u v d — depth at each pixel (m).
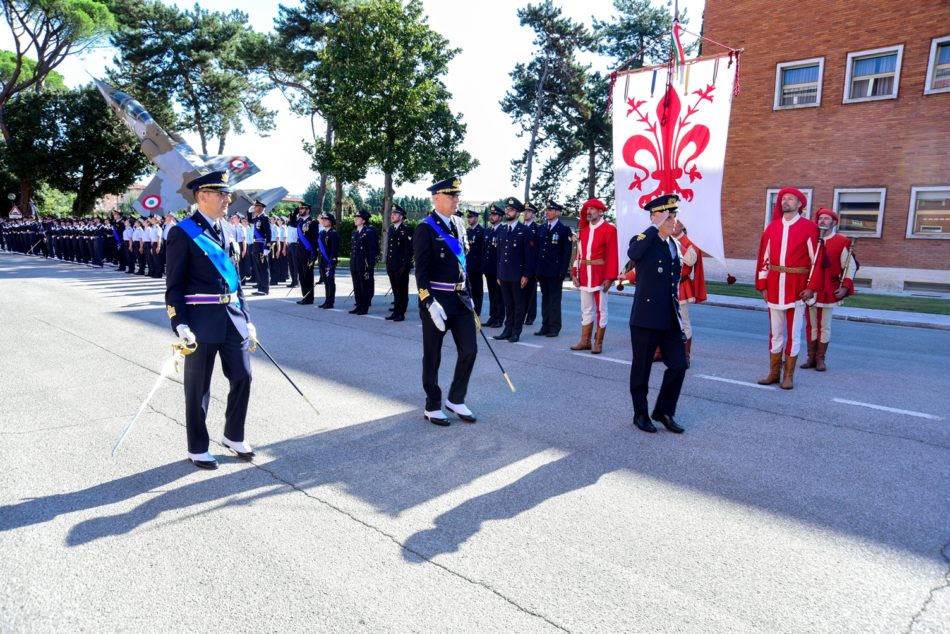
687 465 4.55
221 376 7.09
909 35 17.91
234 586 2.99
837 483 4.25
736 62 7.62
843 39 18.95
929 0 17.53
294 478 4.27
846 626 2.74
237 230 16.67
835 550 3.38
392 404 6.03
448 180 5.44
